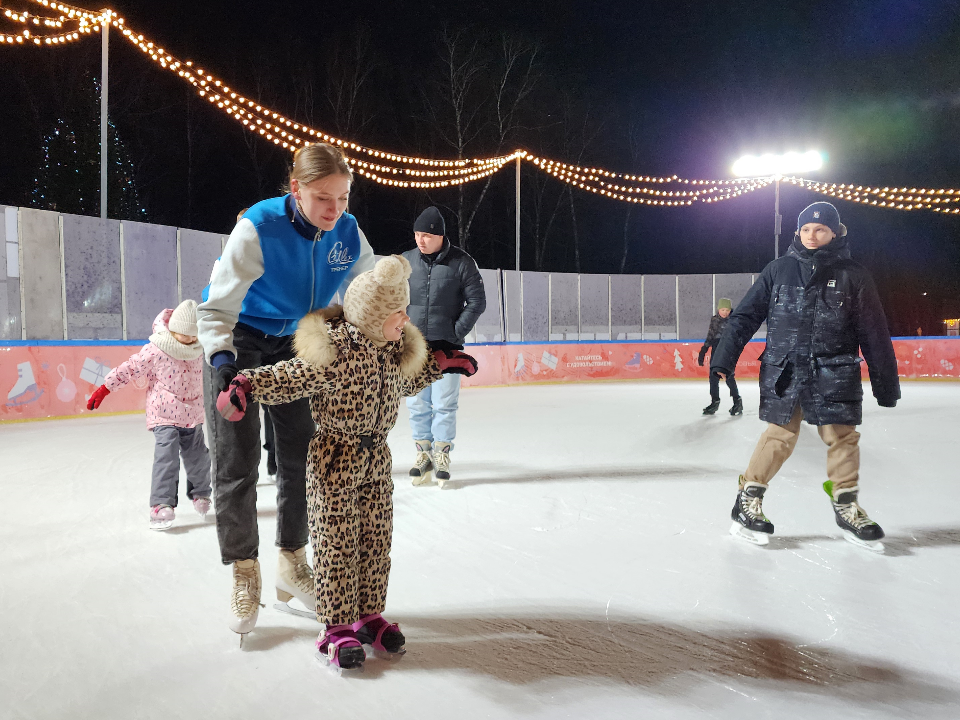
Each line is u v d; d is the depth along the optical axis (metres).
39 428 8.78
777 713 2.03
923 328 26.22
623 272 29.08
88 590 3.09
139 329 11.55
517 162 18.64
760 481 3.74
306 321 2.29
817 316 3.59
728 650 2.45
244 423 2.54
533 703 2.09
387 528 2.48
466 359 2.60
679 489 5.05
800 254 3.69
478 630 2.64
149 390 4.21
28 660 2.40
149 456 6.65
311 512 2.38
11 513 4.48
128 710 2.06
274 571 3.34
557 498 4.78
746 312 3.83
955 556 3.48
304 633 2.64
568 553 3.57
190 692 2.18
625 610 2.82
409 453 6.73
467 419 9.52
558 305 18.95
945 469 5.70
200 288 12.41
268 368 2.22
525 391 14.87
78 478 5.60
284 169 23.94
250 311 2.66
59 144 17.23
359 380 2.33
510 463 6.12
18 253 10.11
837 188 18.95
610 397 13.14
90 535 3.98
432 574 3.26
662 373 19.09
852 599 2.92
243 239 2.49
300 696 2.15
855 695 2.14
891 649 2.46
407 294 2.37
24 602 2.95
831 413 3.55
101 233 11.02
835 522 4.12
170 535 3.99
